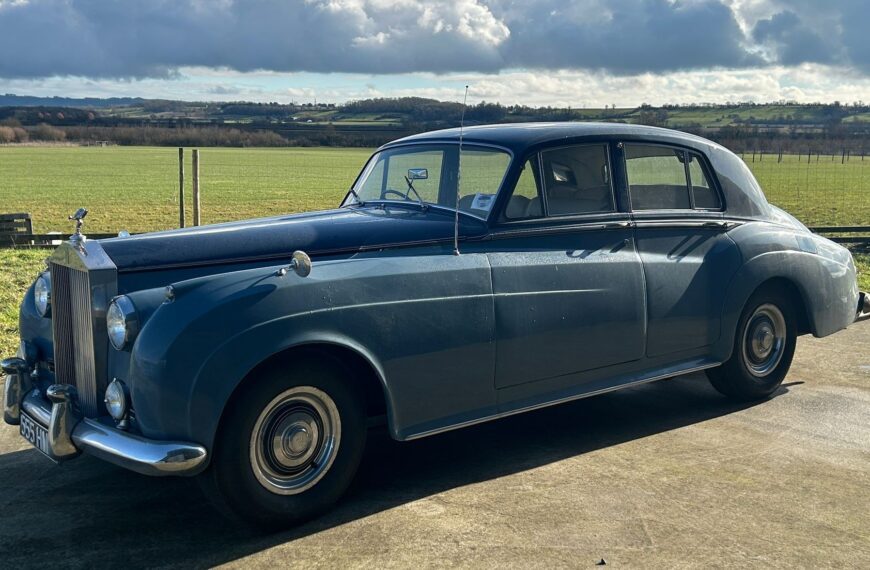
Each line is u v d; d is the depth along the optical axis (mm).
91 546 3514
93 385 3715
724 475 4227
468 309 4074
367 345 3744
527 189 4434
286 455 3607
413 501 3943
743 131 86062
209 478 3502
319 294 3631
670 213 4996
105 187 38594
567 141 4609
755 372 5480
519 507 3848
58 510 3900
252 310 3443
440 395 4055
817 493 3990
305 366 3602
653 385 6027
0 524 3742
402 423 3953
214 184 40969
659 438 4832
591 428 5047
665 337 4910
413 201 4816
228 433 3428
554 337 4410
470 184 4531
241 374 3395
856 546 3445
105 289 3660
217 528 3693
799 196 34469
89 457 4633
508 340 4230
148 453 3305
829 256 5762
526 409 4383
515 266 4281
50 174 48438
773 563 3295
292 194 34781
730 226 5273
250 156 76188
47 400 4059
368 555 3393
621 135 4844
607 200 4730
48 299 4219
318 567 3301
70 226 21469
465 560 3330
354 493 4059
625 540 3490
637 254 4797
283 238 4008
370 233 4098
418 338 3912
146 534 3633
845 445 4688
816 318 5625
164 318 3381
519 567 3262
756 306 5375
